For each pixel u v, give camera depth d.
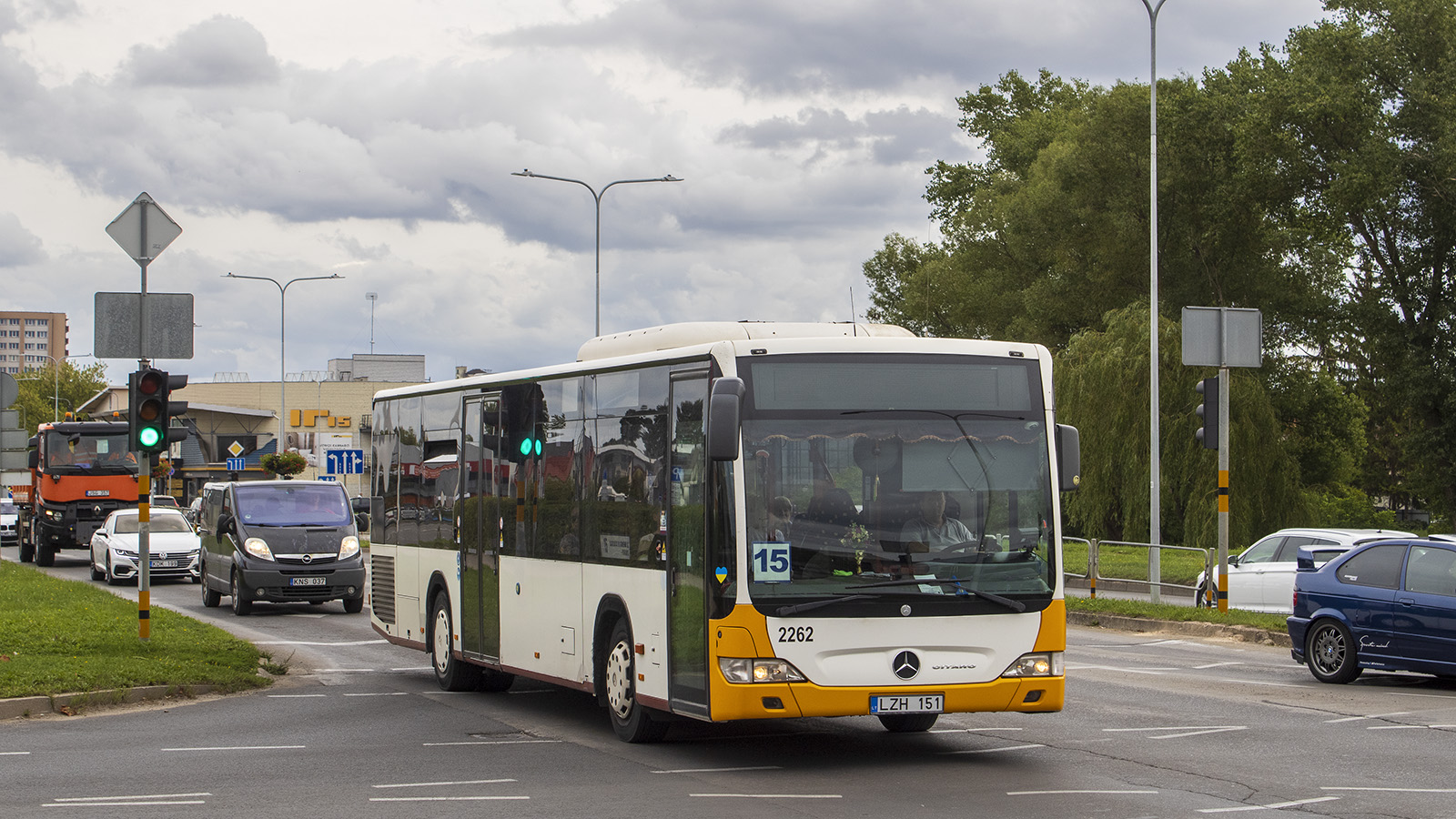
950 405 10.81
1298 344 56.50
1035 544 10.78
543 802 9.49
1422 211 49.00
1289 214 52.34
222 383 113.81
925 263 79.06
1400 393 51.47
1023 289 64.44
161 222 17.92
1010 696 10.55
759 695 10.18
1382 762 11.04
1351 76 48.47
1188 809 9.10
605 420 12.59
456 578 15.93
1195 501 42.56
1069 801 9.41
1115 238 55.75
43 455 41.94
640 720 11.95
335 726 13.42
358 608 28.03
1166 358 43.97
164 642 18.34
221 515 28.41
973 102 79.44
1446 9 47.88
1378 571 16.64
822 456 10.52
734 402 10.05
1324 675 16.91
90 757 11.56
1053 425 11.05
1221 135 52.47
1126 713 13.95
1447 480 50.12
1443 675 16.88
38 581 29.62
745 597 10.25
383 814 9.15
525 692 16.25
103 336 17.73
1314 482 59.69
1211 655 20.31
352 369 124.88
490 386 15.21
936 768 10.82
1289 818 8.80
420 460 17.27
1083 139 56.50
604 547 12.46
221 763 11.23
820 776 10.48
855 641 10.31
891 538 10.50
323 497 28.58
